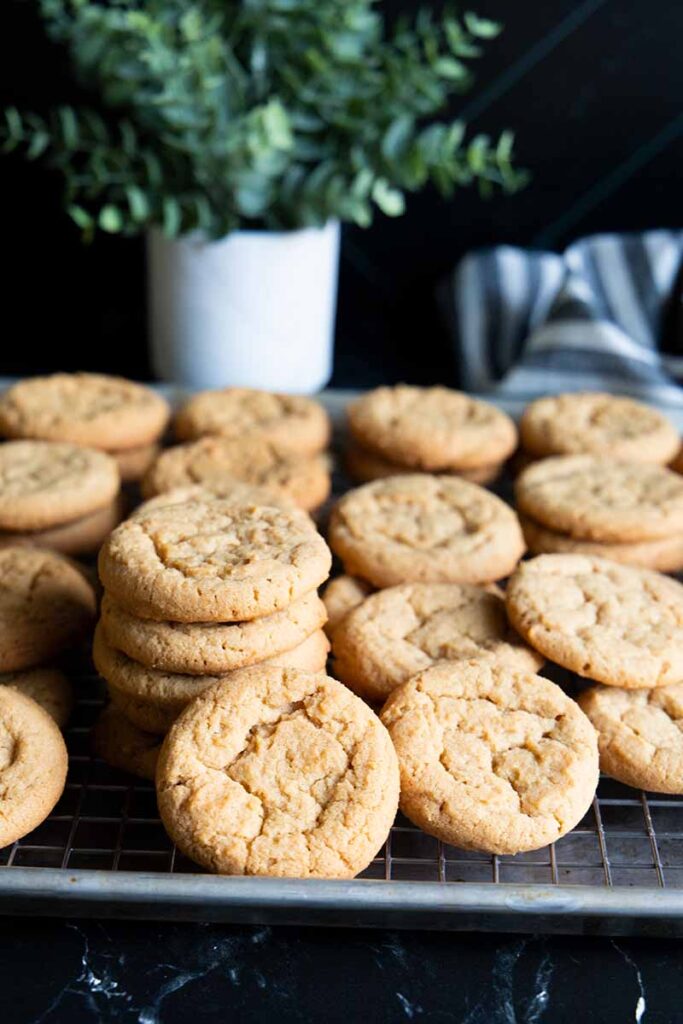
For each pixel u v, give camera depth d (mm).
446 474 723
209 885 492
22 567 626
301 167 779
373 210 909
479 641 597
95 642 575
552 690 561
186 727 529
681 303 864
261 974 502
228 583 541
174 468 691
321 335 821
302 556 557
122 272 915
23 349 915
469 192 903
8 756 535
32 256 910
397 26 806
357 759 521
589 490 680
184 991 497
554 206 911
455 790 528
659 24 853
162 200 760
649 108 880
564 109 880
